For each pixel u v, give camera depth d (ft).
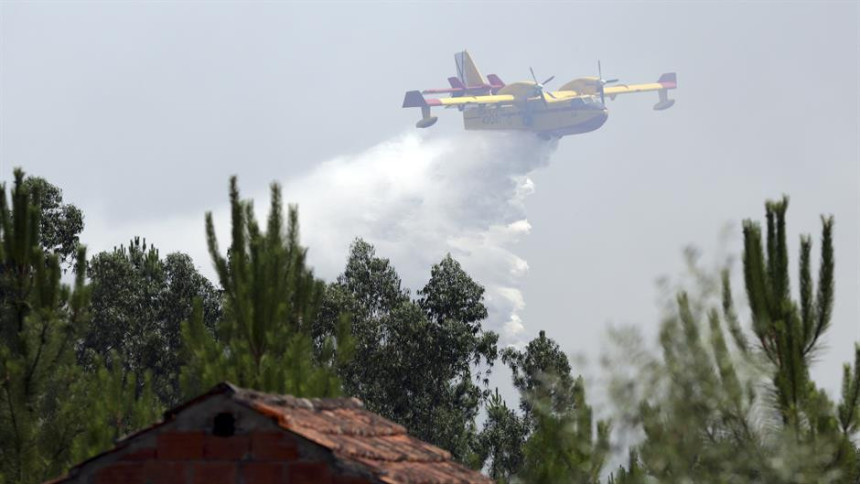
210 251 184.65
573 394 158.40
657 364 146.20
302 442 113.09
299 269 187.83
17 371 205.26
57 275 211.41
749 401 145.28
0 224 212.23
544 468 155.63
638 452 144.05
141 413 215.10
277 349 177.37
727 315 150.00
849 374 154.40
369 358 594.65
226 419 115.65
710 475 141.49
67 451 209.97
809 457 140.05
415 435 591.37
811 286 154.30
